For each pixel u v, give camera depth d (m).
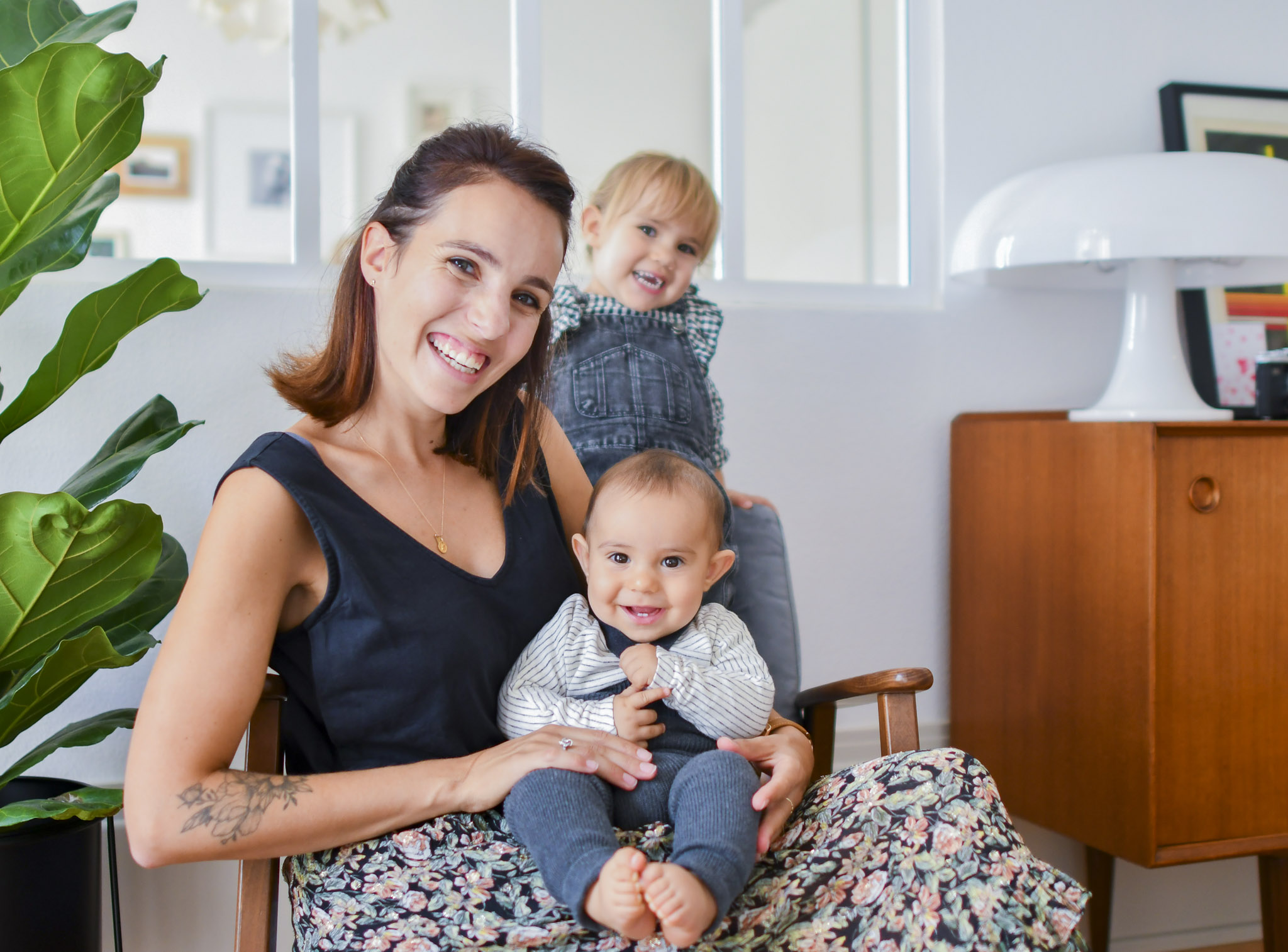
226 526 0.99
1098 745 1.68
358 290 1.14
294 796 0.94
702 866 0.88
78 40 1.17
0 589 1.08
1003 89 2.06
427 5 3.65
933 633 2.07
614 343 1.76
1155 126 2.14
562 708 1.11
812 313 1.98
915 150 2.07
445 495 1.19
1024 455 1.84
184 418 1.66
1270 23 2.20
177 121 3.45
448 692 1.08
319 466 1.07
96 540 1.07
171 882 1.62
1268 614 1.65
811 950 0.91
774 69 3.82
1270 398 1.90
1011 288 2.08
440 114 3.67
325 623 1.04
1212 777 1.62
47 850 1.25
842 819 1.00
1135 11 2.12
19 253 1.17
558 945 0.92
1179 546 1.60
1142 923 2.03
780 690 1.54
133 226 3.45
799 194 3.76
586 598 1.30
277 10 3.10
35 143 1.05
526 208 1.07
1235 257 1.96
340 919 0.93
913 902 0.90
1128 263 1.86
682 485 1.21
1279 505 1.66
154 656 1.64
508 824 1.02
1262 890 1.72
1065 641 1.75
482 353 1.08
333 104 3.60
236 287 1.68
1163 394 1.77
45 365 1.20
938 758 1.01
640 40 3.96
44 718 1.60
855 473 2.01
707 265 2.37
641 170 1.81
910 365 2.04
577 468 1.42
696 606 1.21
